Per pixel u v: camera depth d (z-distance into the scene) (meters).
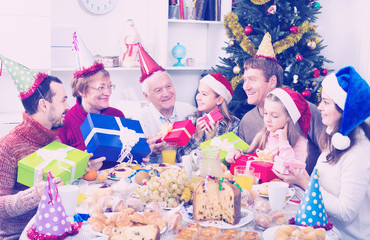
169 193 1.46
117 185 1.59
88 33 3.80
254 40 3.34
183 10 4.00
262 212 1.39
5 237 1.68
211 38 4.37
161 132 2.07
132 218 1.25
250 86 2.84
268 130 2.12
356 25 3.67
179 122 2.11
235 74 3.55
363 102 1.58
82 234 1.26
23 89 1.71
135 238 1.17
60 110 1.77
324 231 1.20
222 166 1.81
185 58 4.35
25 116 1.74
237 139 2.12
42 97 1.72
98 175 1.79
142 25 4.08
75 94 2.32
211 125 2.32
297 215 1.35
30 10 3.19
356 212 1.57
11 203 1.49
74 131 2.26
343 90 1.65
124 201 1.46
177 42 4.29
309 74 3.32
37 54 3.27
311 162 2.43
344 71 1.67
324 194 1.60
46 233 1.24
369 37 3.55
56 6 3.62
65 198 1.36
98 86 2.27
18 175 1.61
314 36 3.33
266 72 2.81
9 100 3.51
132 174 1.79
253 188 1.65
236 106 3.39
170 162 2.02
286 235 1.18
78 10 3.73
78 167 1.65
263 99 2.82
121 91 4.08
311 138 2.45
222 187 1.32
